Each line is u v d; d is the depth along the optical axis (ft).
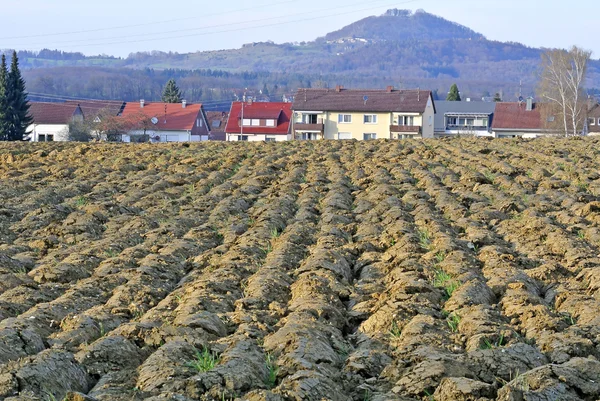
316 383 27.63
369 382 29.37
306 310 36.58
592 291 40.60
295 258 48.14
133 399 26.68
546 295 41.09
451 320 36.06
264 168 86.38
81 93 631.97
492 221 58.90
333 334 33.76
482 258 47.57
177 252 50.14
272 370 29.60
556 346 31.30
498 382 28.66
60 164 90.12
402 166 87.04
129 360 31.17
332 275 43.37
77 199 69.41
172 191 74.38
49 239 53.83
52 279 44.27
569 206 64.69
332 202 65.98
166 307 38.60
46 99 563.89
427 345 31.99
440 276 42.88
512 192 69.97
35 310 37.11
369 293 41.93
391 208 62.08
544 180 76.13
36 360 28.68
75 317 35.37
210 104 584.81
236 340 32.12
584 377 28.55
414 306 37.17
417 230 55.31
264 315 36.73
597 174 77.56
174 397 26.63
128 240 54.19
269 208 63.46
